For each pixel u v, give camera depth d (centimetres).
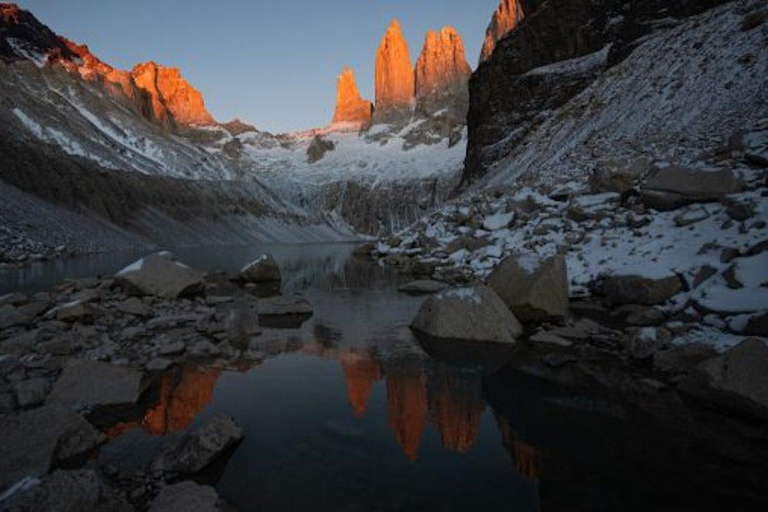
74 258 3481
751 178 1372
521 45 6069
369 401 616
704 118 2506
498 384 684
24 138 6000
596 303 1181
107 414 565
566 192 2138
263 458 459
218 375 720
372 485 409
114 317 1073
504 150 5362
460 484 412
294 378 707
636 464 449
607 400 619
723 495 392
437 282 1706
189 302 1296
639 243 1346
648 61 3800
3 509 325
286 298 1301
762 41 2736
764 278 863
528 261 1106
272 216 10419
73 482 359
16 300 1170
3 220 3772
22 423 480
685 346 727
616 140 3047
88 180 6088
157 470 429
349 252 4856
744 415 559
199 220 7888
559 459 461
